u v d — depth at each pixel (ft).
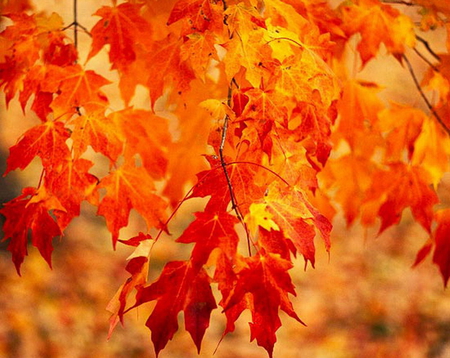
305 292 19.36
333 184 8.41
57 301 15.69
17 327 14.01
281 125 6.97
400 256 22.06
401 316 18.61
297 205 6.90
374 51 7.79
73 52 7.55
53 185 7.30
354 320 18.28
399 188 8.04
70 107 7.44
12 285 15.29
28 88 7.49
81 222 19.61
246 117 6.93
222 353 15.93
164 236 20.42
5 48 8.06
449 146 8.01
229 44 6.97
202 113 7.93
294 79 6.98
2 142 18.79
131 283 6.88
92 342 14.96
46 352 13.84
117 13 7.47
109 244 19.25
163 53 7.32
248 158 6.98
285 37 7.04
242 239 19.60
